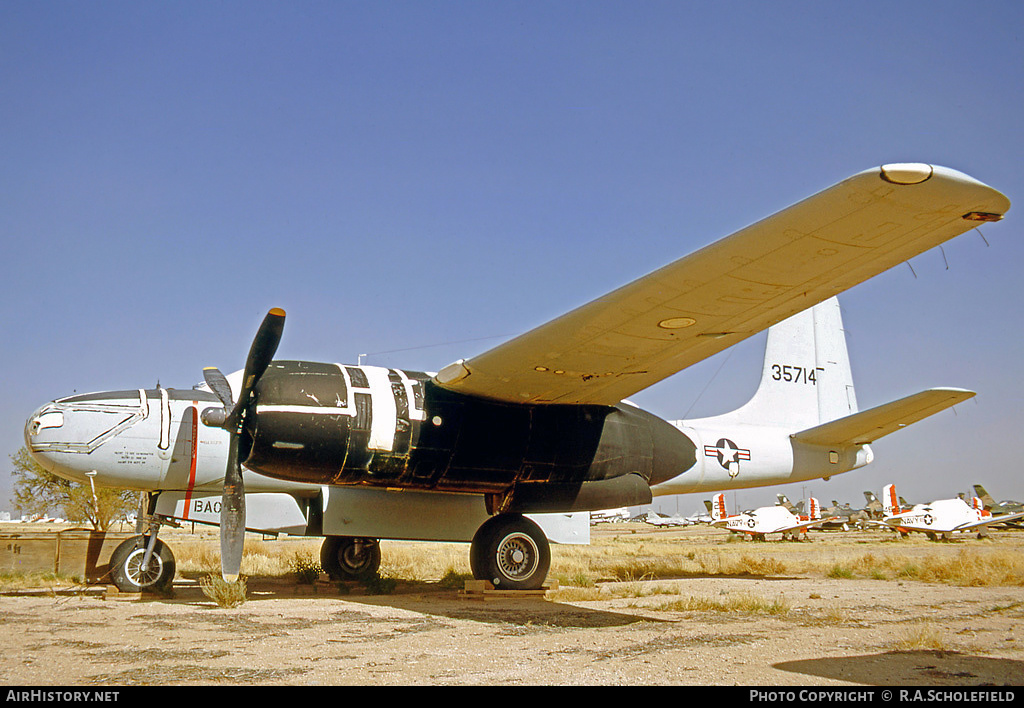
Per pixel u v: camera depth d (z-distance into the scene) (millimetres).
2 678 5414
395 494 12055
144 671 5688
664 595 11844
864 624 8477
